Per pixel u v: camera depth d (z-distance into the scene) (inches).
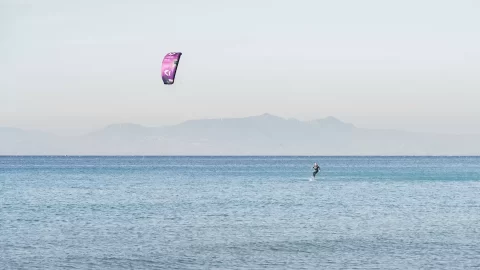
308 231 1873.8
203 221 2100.1
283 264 1401.3
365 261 1428.4
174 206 2603.3
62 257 1475.1
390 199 2918.3
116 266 1381.6
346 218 2180.1
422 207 2546.8
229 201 2832.2
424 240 1704.0
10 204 2701.8
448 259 1446.9
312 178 4886.8
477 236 1769.2
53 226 1980.8
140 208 2519.7
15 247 1600.6
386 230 1892.2
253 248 1588.3
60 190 3597.4
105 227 1957.4
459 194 3228.3
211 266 1382.9
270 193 3309.5
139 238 1740.9
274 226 1979.6
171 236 1777.8
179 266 1384.1
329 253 1521.9
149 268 1365.7
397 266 1378.0
